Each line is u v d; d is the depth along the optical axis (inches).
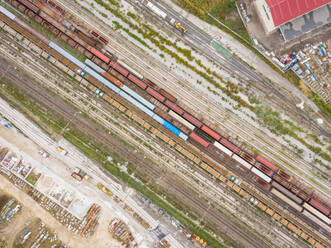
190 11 2274.9
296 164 2261.3
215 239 2229.3
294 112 2257.6
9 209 2245.3
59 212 2246.6
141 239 2239.2
